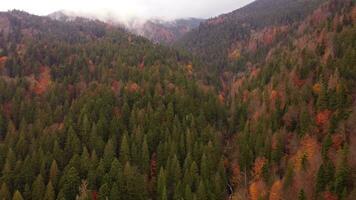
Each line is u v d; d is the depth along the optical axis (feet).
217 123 399.65
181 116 384.88
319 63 390.63
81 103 398.42
